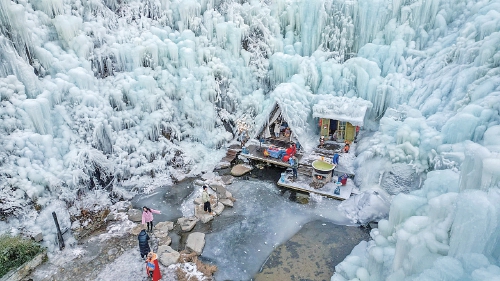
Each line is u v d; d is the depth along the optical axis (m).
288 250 15.22
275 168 21.95
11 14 16.64
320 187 19.53
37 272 13.81
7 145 15.45
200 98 22.75
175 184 20.28
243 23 25.62
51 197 16.16
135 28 22.45
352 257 13.08
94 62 20.27
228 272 14.05
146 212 15.80
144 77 20.80
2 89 15.89
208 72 23.16
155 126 21.02
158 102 21.59
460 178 10.07
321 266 14.28
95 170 18.41
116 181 19.17
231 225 16.89
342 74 24.30
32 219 15.22
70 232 15.87
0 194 14.84
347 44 25.78
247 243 15.67
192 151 22.11
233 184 20.38
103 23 21.42
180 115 22.86
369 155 19.42
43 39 18.67
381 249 10.97
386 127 19.83
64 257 14.62
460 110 17.44
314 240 15.80
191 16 24.03
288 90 22.73
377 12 24.30
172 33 23.31
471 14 22.00
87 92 18.72
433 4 22.92
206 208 17.38
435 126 18.23
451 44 21.67
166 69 22.64
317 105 22.61
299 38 27.11
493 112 15.55
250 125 24.05
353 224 16.86
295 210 17.97
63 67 18.66
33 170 15.61
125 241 15.67
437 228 9.09
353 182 19.94
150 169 20.17
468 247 7.96
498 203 7.89
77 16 20.03
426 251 8.77
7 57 16.36
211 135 23.20
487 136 14.15
